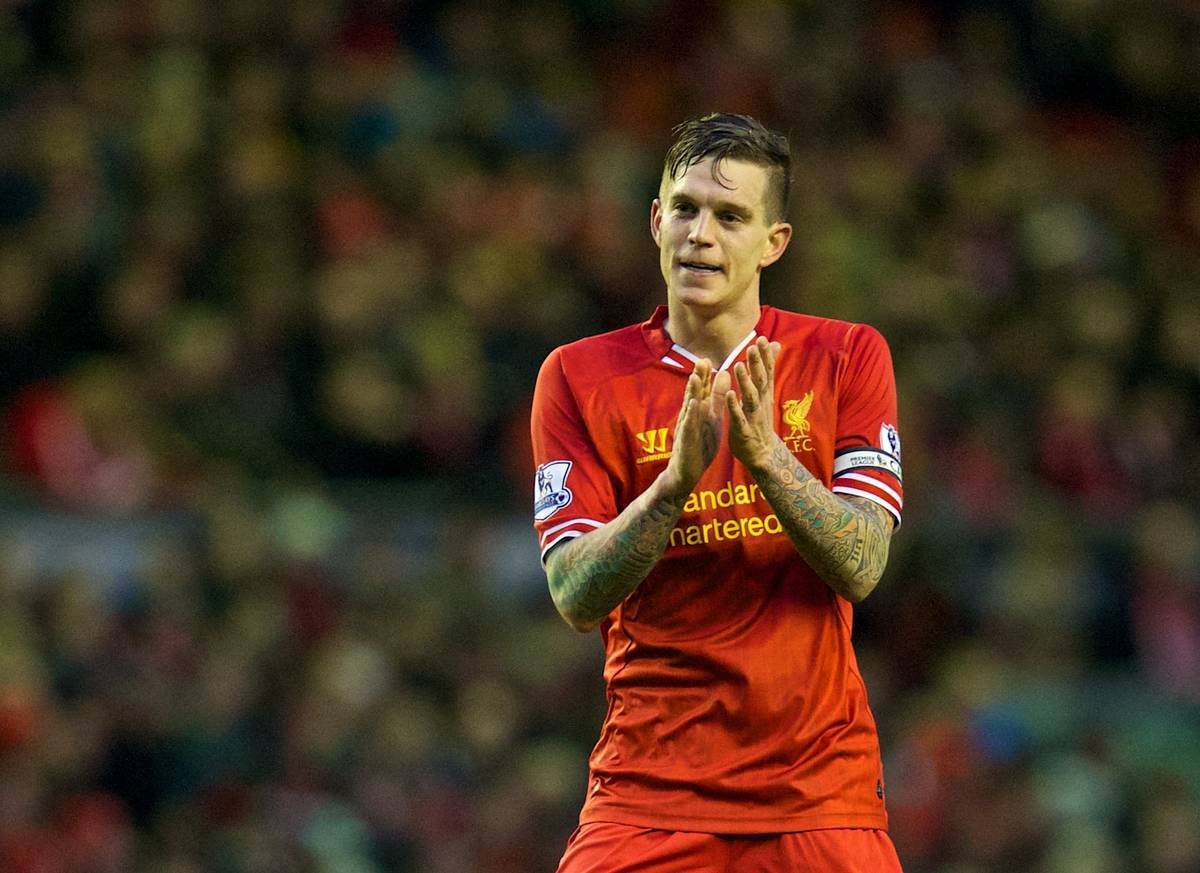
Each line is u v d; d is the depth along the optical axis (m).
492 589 38.44
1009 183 55.38
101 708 33.53
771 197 13.99
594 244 48.16
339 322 42.94
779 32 56.94
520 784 34.19
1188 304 54.03
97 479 40.09
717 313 14.17
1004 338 50.31
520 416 43.59
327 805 33.41
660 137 54.47
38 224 43.94
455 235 47.16
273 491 40.84
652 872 13.77
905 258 52.03
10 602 35.25
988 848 34.94
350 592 37.31
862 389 14.22
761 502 13.94
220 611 36.25
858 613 40.69
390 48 53.50
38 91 48.47
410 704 35.47
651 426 14.21
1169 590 44.72
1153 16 63.66
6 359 42.38
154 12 49.91
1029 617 42.06
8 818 31.48
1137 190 59.47
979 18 61.81
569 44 55.75
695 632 13.99
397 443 42.12
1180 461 50.22
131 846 32.31
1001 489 45.50
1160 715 41.59
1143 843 36.59
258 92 48.41
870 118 56.84
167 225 44.03
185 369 41.69
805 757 13.80
